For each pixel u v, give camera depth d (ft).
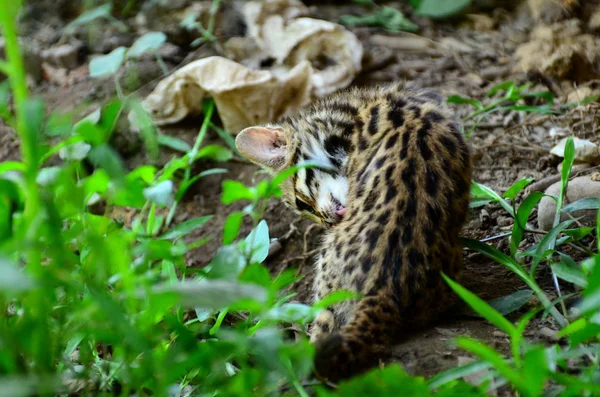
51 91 45.80
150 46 37.58
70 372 22.72
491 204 34.55
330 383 21.50
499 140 39.14
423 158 27.27
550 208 30.91
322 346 22.15
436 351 23.65
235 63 41.60
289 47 44.86
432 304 25.45
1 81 45.91
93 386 21.75
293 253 36.09
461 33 48.73
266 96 41.27
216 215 38.63
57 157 37.63
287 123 34.35
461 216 27.17
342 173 31.45
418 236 25.38
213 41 46.98
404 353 23.70
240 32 47.85
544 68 42.86
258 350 19.54
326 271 26.71
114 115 22.79
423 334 24.89
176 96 41.86
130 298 20.35
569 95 41.50
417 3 49.01
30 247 17.98
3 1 17.84
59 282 19.11
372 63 45.57
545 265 29.27
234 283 17.74
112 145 40.45
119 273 21.79
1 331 18.65
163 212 38.88
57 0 52.16
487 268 30.32
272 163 34.83
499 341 24.06
